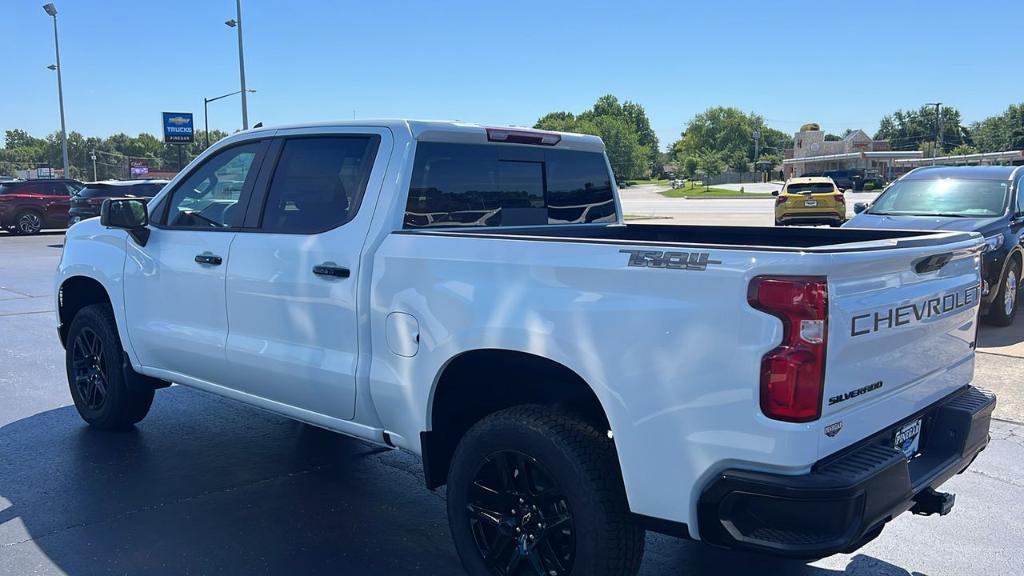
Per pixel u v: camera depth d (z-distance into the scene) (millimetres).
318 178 4133
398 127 3928
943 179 10156
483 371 3568
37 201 25188
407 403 3594
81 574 3631
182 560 3781
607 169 5266
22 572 3641
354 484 4770
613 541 2988
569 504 3031
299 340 4051
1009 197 9508
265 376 4227
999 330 9117
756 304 2568
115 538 4000
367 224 3824
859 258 2643
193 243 4621
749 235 4535
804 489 2539
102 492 4582
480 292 3260
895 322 2883
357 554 3877
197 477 4836
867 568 3793
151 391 5582
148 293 4938
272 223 4270
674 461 2770
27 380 7121
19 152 159625
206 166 4746
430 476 3621
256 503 4465
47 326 9625
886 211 10000
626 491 2908
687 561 3883
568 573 3074
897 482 2760
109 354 5367
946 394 3451
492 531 3404
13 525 4133
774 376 2547
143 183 22219
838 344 2607
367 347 3758
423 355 3486
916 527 4238
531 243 3139
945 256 3191
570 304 2979
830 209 25000
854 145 100625
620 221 5383
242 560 3793
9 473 4859
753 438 2598
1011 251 8992
